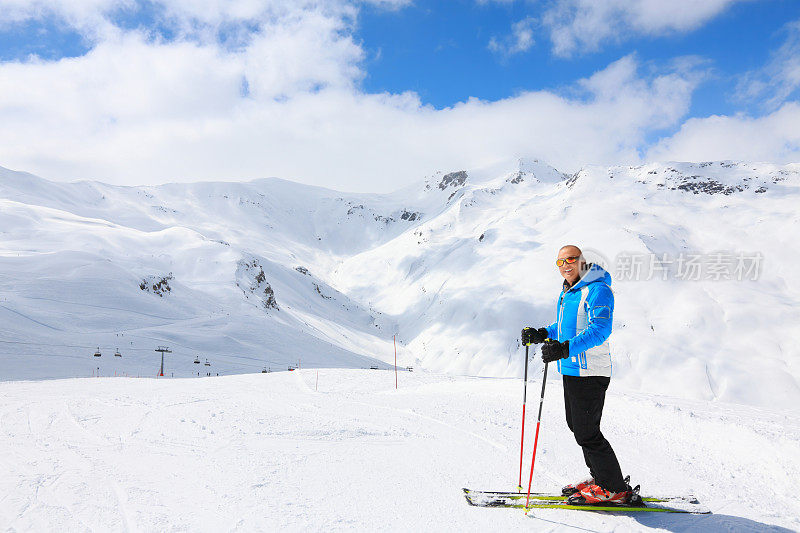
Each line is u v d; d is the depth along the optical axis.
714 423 5.41
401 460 4.61
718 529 3.08
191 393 10.60
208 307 118.00
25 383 13.96
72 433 5.79
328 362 97.56
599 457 3.35
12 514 3.19
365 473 4.16
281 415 6.94
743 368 153.75
